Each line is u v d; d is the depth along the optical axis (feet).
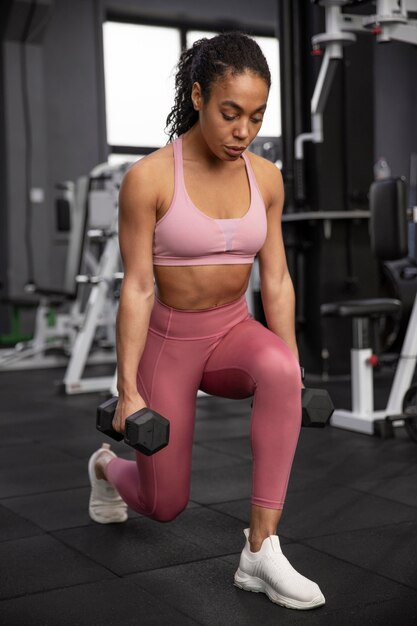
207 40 4.49
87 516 6.73
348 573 5.32
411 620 4.54
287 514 6.70
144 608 4.79
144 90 25.77
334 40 10.32
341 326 14.88
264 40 27.14
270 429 4.64
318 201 14.75
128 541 6.06
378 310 9.85
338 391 13.20
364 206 14.93
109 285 14.20
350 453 8.90
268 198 4.95
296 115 14.89
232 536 6.13
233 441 9.68
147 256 4.62
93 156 24.77
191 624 4.54
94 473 6.34
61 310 24.30
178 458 5.05
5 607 4.84
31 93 23.18
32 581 5.28
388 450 9.02
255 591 4.96
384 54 28.22
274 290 5.09
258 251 5.04
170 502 5.16
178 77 4.83
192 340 4.91
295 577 4.73
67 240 24.39
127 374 4.60
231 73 4.22
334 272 14.80
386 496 7.20
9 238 23.17
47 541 6.10
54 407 12.60
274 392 4.58
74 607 4.83
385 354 15.85
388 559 5.59
